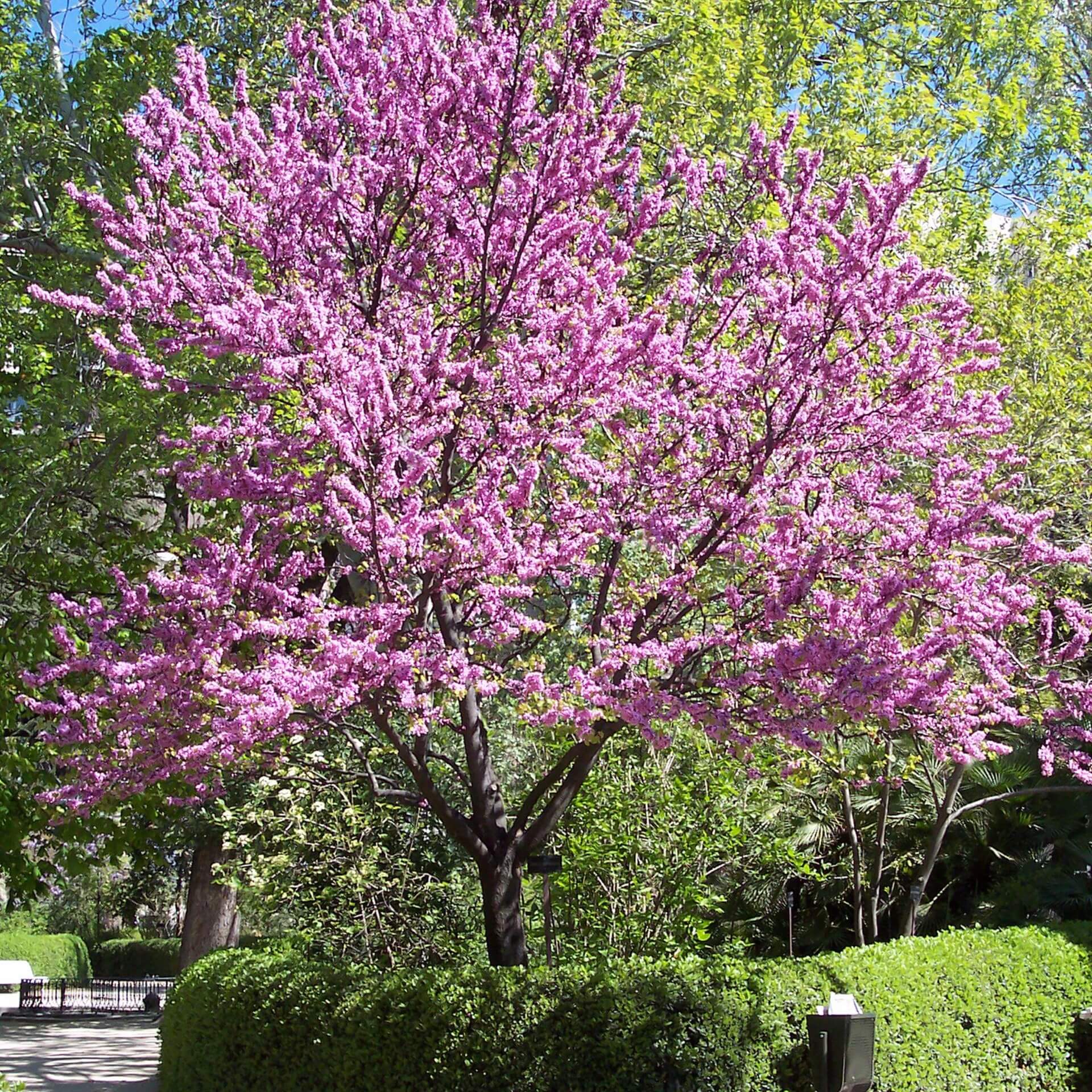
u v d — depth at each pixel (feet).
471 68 23.61
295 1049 24.68
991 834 36.17
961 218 49.85
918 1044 23.58
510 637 22.39
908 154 45.70
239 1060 25.99
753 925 36.01
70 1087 35.24
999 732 34.71
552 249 24.68
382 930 33.40
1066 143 57.93
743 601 21.39
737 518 21.99
